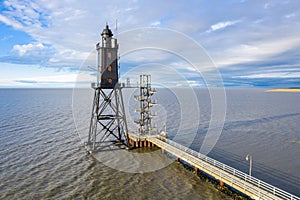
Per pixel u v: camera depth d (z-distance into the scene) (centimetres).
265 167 2589
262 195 1698
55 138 3597
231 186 2067
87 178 2269
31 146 3170
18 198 1856
